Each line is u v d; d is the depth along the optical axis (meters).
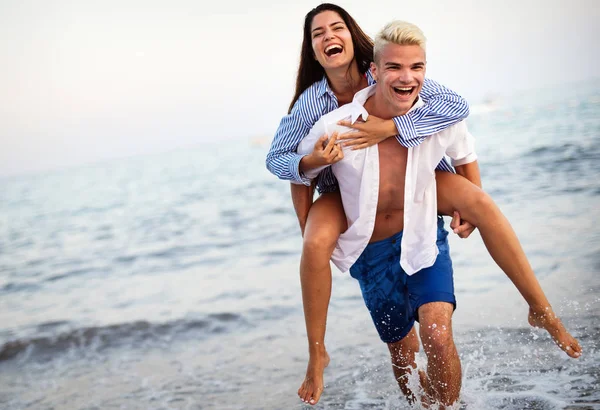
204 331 5.91
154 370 5.02
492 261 6.27
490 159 14.70
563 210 8.18
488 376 3.70
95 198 27.31
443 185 3.07
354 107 2.91
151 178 33.25
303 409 3.80
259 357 4.91
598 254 5.72
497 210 2.99
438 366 2.84
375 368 4.28
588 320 4.25
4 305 9.19
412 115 2.87
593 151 13.05
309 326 3.07
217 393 4.29
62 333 6.46
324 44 2.98
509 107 30.56
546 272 5.50
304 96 3.11
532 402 3.31
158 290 8.28
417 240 3.02
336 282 6.76
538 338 4.16
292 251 9.51
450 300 2.96
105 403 4.41
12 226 22.20
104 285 9.55
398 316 3.20
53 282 10.69
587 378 3.48
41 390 4.96
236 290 7.34
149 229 15.65
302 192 3.21
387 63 2.77
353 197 3.02
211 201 19.25
